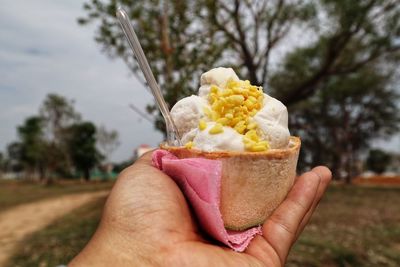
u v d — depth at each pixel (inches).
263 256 6.4
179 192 6.3
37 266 29.6
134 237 5.7
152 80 7.2
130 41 7.2
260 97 7.3
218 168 6.0
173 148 6.7
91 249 5.7
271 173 6.4
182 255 5.5
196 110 7.0
